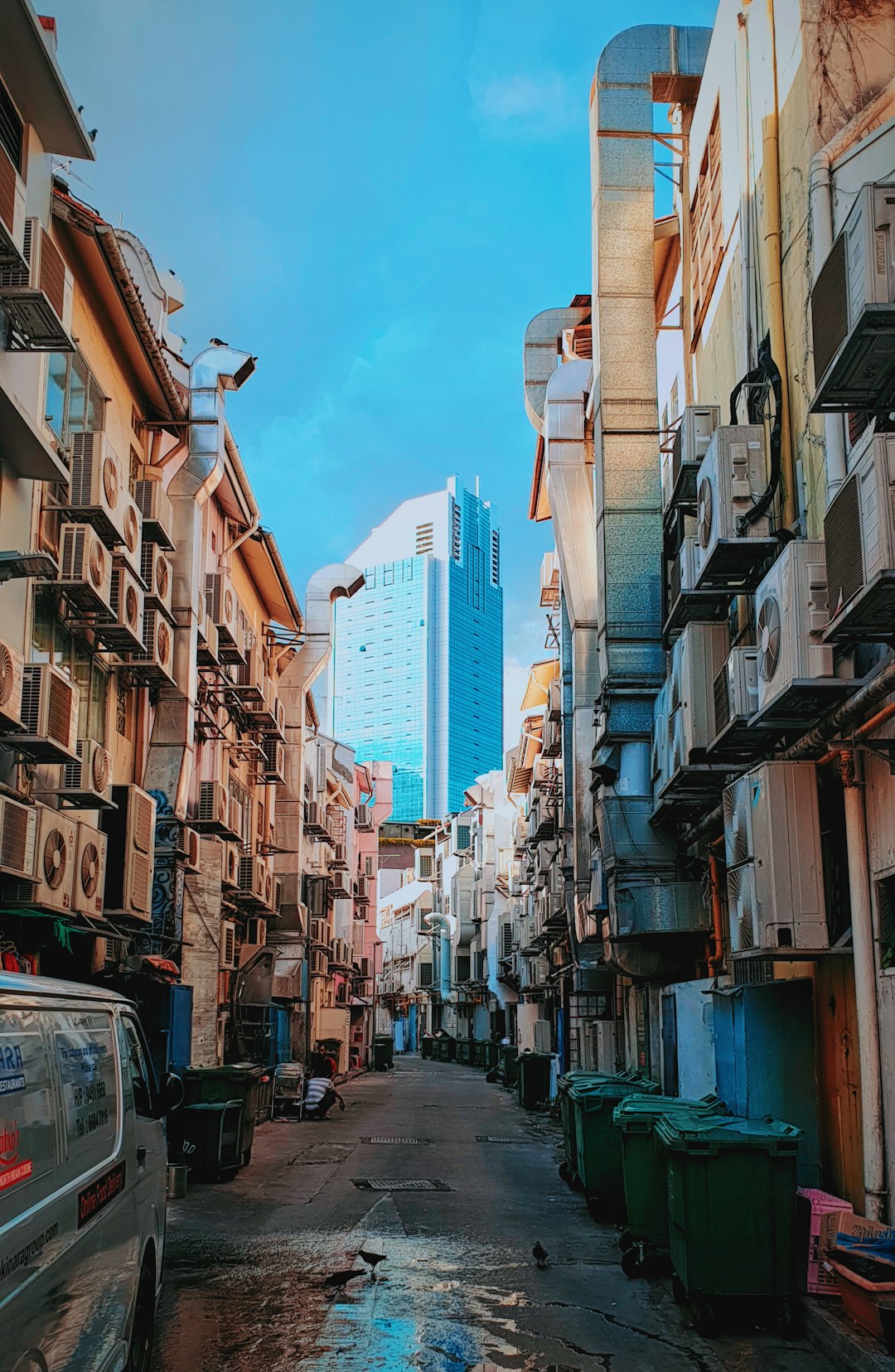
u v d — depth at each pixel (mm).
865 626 7281
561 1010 28844
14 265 9438
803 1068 9641
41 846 10602
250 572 26641
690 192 16000
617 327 17438
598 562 17438
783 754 9625
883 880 8188
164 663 16250
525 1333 7414
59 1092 4586
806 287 9797
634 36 17625
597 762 16750
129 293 14258
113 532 13219
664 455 18859
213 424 18562
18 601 11633
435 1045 68562
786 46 10273
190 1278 8742
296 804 29734
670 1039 15117
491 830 59844
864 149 9156
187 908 19609
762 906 8969
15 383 10625
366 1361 6762
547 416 21984
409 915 85750
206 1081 14578
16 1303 3713
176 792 17172
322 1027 39562
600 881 17609
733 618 12523
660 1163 9305
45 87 11109
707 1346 7156
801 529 10078
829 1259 7406
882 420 7215
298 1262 9375
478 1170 15719
